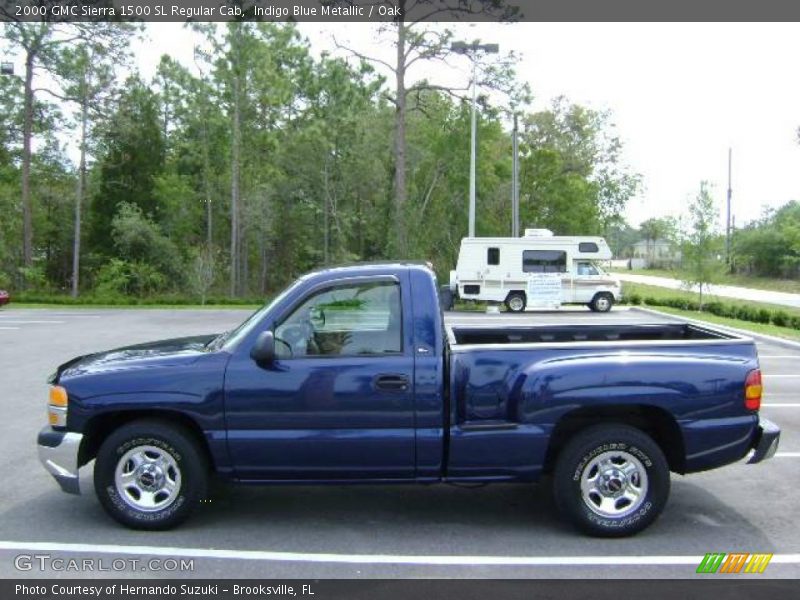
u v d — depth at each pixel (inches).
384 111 1608.0
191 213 1863.9
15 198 1780.3
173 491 203.5
